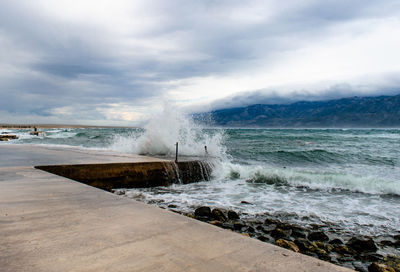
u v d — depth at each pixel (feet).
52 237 5.54
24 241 5.29
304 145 67.51
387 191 20.27
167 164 21.36
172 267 4.36
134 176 19.86
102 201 8.64
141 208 7.92
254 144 71.56
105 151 30.19
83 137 93.25
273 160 39.83
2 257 4.55
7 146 37.22
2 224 6.28
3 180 12.13
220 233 6.05
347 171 30.78
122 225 6.40
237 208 16.26
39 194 9.48
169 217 7.12
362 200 18.48
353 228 13.48
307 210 16.21
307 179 23.09
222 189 21.08
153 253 4.89
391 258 10.27
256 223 13.64
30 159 20.81
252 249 5.24
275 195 19.58
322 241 11.77
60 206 7.97
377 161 38.37
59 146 40.40
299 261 4.77
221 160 27.35
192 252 4.99
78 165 17.74
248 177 24.90
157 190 20.08
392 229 13.39
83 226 6.27
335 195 19.71
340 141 80.28
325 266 4.60
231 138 100.63
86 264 4.38
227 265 4.50
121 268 4.27
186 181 22.44
